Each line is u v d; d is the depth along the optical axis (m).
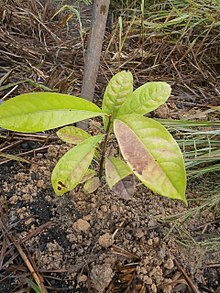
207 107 0.59
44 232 0.42
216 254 0.43
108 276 0.39
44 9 0.73
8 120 0.33
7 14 0.68
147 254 0.42
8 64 0.60
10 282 0.39
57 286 0.39
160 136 0.31
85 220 0.42
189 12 0.71
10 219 0.42
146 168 0.30
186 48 0.69
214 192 0.48
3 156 0.47
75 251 0.41
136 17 0.77
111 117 0.37
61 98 0.34
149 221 0.44
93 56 0.43
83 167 0.36
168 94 0.35
